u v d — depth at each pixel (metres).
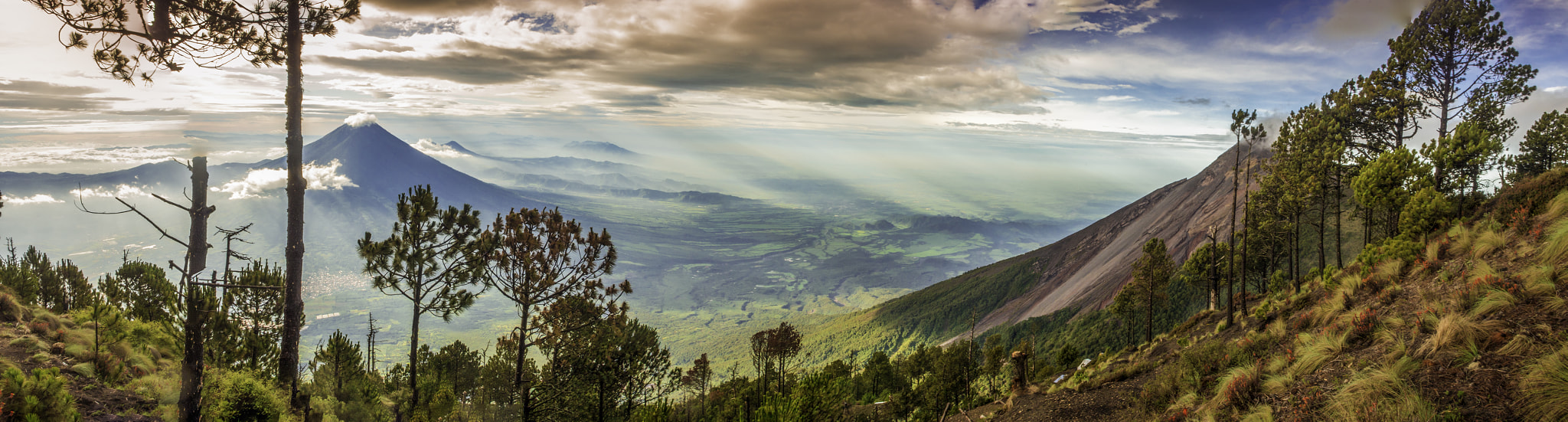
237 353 24.86
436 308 24.89
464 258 25.00
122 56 14.15
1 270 27.86
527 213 26.27
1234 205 32.78
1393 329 11.86
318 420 20.80
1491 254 14.02
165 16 14.27
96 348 17.98
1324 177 42.28
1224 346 18.91
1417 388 9.11
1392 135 42.56
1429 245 17.42
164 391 16.75
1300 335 15.34
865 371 67.81
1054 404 20.73
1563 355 7.76
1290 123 48.91
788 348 41.03
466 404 28.12
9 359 15.67
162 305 31.05
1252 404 12.40
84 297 32.25
